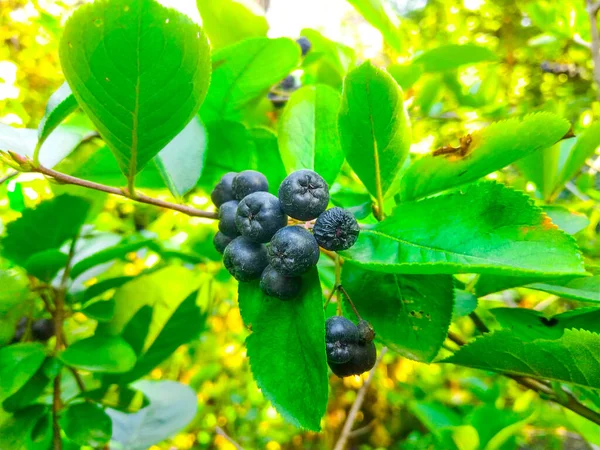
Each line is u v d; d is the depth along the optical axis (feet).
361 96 0.31
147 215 0.76
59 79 1.11
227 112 0.51
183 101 0.28
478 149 0.32
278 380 0.29
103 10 0.23
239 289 0.32
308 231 0.28
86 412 0.40
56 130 0.39
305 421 0.27
